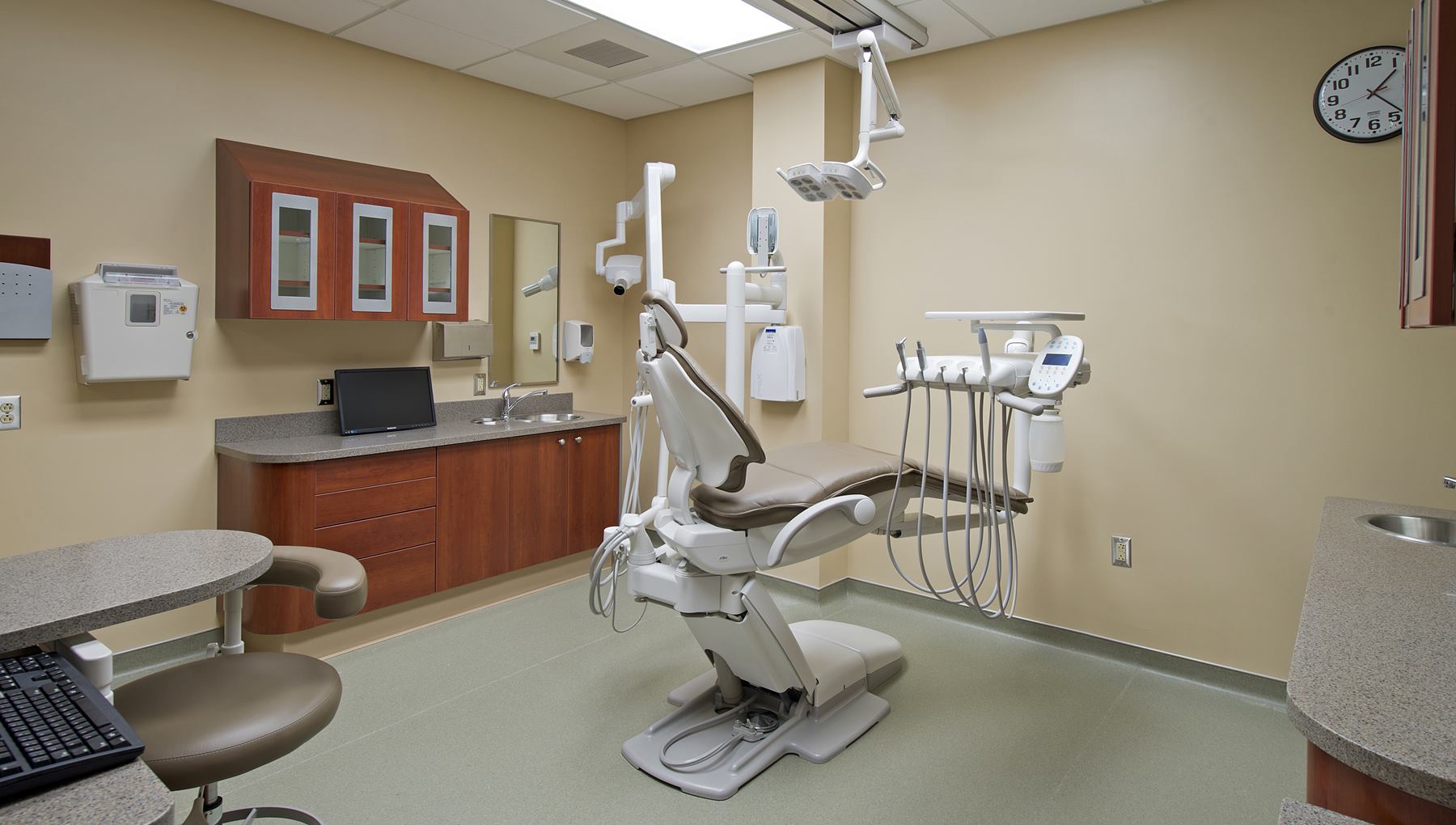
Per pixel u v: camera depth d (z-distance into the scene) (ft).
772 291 11.92
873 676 9.60
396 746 8.23
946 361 7.48
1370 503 7.65
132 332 9.34
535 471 12.59
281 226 10.01
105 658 3.81
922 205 11.98
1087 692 9.65
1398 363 8.70
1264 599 9.55
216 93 10.33
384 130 12.00
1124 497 10.44
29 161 8.98
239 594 5.48
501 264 13.66
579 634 11.20
